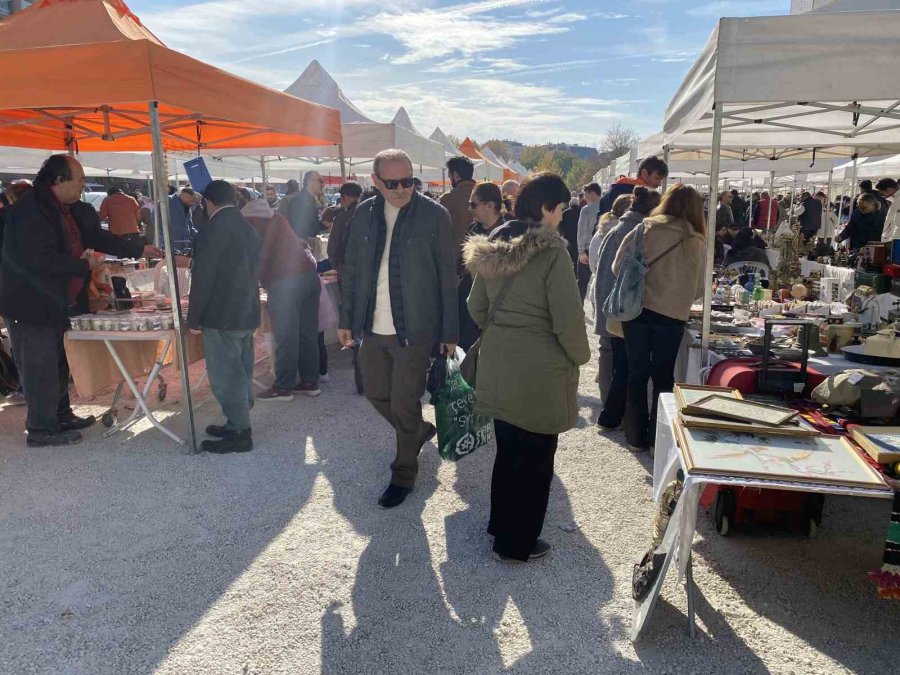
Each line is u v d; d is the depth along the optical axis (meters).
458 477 3.90
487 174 21.30
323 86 10.13
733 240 7.25
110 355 4.58
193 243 4.04
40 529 3.25
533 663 2.32
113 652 2.37
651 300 3.89
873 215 6.77
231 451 4.27
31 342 4.18
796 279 5.55
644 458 4.16
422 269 3.30
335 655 2.36
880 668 2.28
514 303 2.69
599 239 5.14
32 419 4.30
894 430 2.53
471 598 2.70
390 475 3.92
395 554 3.04
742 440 2.45
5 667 2.29
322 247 7.80
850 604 2.66
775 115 5.30
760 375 3.28
